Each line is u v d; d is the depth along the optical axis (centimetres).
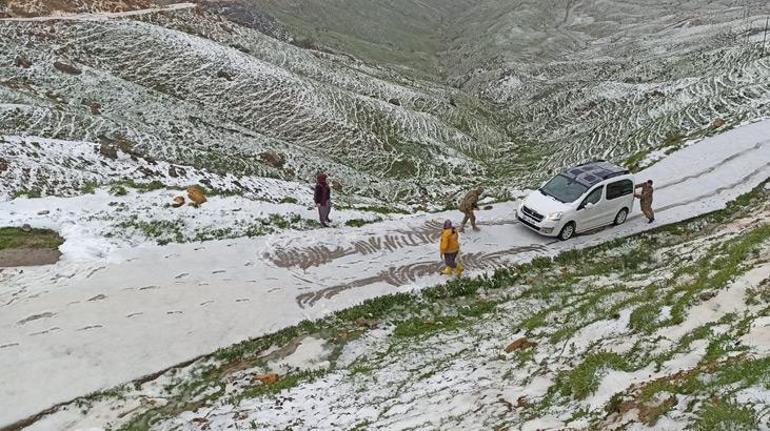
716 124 3584
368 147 5338
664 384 857
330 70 7438
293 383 1271
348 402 1165
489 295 1697
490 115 8119
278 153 4475
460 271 1745
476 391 1100
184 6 7375
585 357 1105
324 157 4856
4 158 2428
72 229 1816
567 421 880
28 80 4338
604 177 2022
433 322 1551
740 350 886
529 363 1166
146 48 5603
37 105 3803
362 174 4684
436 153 5575
